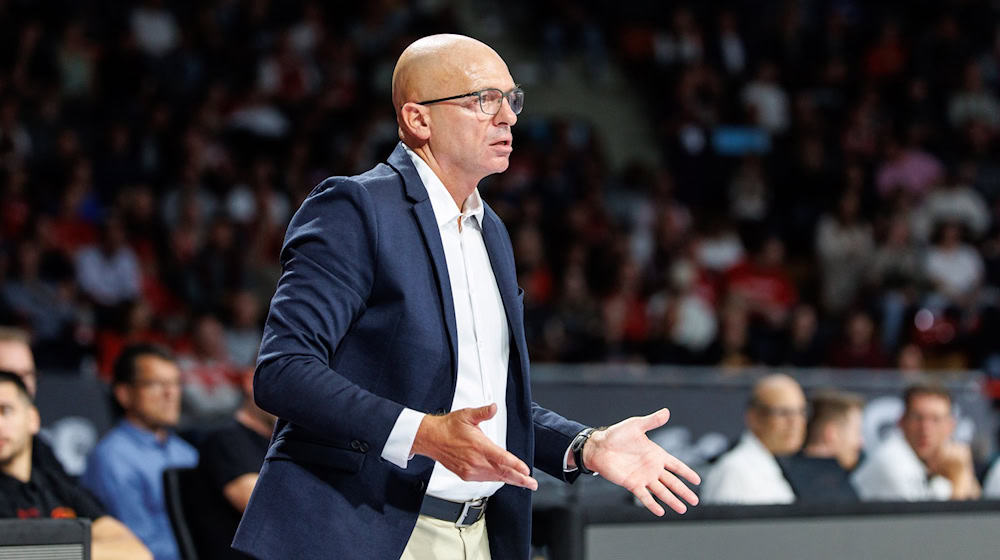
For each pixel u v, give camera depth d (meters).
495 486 8.13
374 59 43.72
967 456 19.39
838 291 40.75
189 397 21.09
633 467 7.94
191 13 41.84
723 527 11.26
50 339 26.77
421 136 8.12
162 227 33.50
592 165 43.16
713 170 45.81
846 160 47.06
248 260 33.09
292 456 7.64
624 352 32.09
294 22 43.84
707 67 49.97
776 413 17.08
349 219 7.65
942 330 36.12
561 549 10.60
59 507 13.05
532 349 30.97
